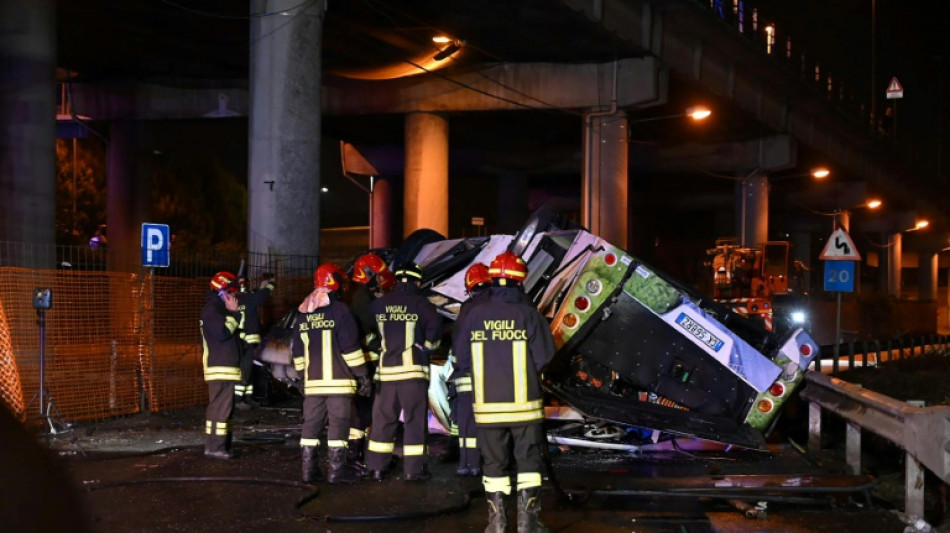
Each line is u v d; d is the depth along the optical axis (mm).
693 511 7121
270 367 11922
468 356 6176
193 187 54938
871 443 10328
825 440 11094
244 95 32969
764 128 38844
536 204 53656
